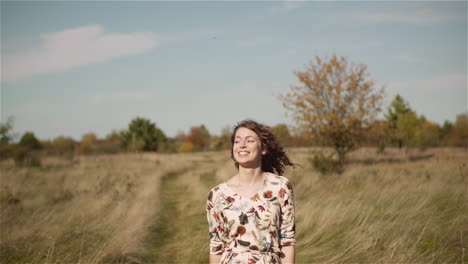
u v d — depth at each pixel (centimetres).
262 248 202
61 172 1584
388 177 1011
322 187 949
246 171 217
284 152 235
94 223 679
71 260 480
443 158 1744
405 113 2492
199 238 639
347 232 544
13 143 2080
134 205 807
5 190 973
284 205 211
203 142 5081
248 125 222
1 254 493
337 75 1644
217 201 214
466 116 2939
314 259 475
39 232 597
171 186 1320
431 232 515
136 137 3878
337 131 1577
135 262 513
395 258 422
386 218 597
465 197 690
